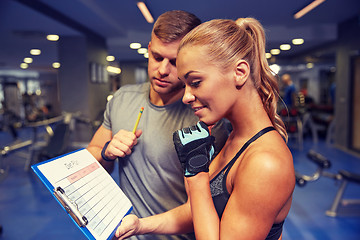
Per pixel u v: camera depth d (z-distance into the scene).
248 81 0.67
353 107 7.10
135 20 7.28
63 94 7.62
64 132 4.71
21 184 4.80
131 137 0.98
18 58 12.40
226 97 0.65
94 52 8.01
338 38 7.77
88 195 0.73
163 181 1.02
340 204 3.51
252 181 0.60
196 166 0.68
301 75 18.95
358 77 7.08
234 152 0.72
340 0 5.62
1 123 11.20
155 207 1.04
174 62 0.90
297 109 7.86
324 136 8.99
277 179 0.59
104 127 1.18
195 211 0.68
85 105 7.59
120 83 13.77
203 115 0.67
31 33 7.03
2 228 3.30
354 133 7.11
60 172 0.71
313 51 10.02
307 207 3.74
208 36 0.62
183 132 0.70
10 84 15.71
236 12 6.27
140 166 1.04
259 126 0.69
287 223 3.31
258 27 0.72
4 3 4.65
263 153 0.62
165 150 1.01
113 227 0.73
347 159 6.29
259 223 0.61
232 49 0.63
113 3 5.80
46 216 3.63
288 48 10.24
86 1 5.43
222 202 0.71
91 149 1.09
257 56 0.69
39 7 5.21
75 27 6.75
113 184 0.86
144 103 1.07
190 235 1.04
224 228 0.64
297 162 6.00
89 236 0.64
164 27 0.86
